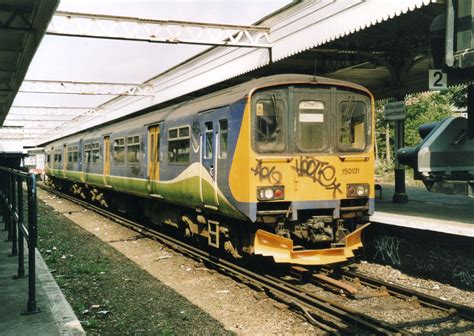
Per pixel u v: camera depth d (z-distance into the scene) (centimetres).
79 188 2283
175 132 1039
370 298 686
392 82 1216
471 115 757
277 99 764
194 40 1200
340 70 1363
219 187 825
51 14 652
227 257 959
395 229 850
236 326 583
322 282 758
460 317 593
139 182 1302
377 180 2662
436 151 815
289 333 554
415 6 761
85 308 646
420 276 795
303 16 1078
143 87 2261
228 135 793
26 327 453
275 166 751
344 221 854
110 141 1631
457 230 700
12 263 692
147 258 979
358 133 817
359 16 891
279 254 754
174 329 566
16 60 959
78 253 1005
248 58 1321
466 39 667
